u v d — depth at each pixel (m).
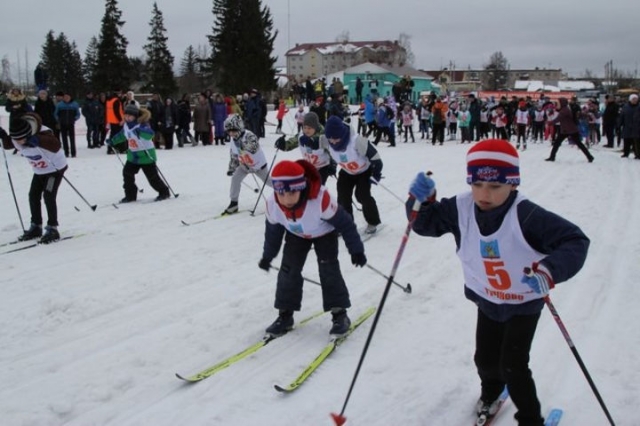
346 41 90.44
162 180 9.19
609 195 9.05
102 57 39.09
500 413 3.07
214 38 41.91
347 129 6.53
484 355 2.80
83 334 4.14
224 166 12.70
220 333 4.14
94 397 3.28
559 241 2.35
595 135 21.17
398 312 4.49
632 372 3.48
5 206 8.42
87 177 11.02
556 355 3.72
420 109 21.92
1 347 3.94
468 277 2.75
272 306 4.64
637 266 5.50
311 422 3.03
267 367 3.62
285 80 59.72
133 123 8.52
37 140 6.32
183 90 57.19
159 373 3.57
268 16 43.88
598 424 2.97
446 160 14.10
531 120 20.69
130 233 6.95
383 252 6.19
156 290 5.01
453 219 2.63
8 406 3.19
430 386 3.37
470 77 97.31
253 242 6.58
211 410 3.14
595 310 4.46
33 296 4.85
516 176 2.42
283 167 3.58
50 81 50.84
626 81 88.62
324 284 3.97
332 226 3.90
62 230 7.07
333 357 3.75
